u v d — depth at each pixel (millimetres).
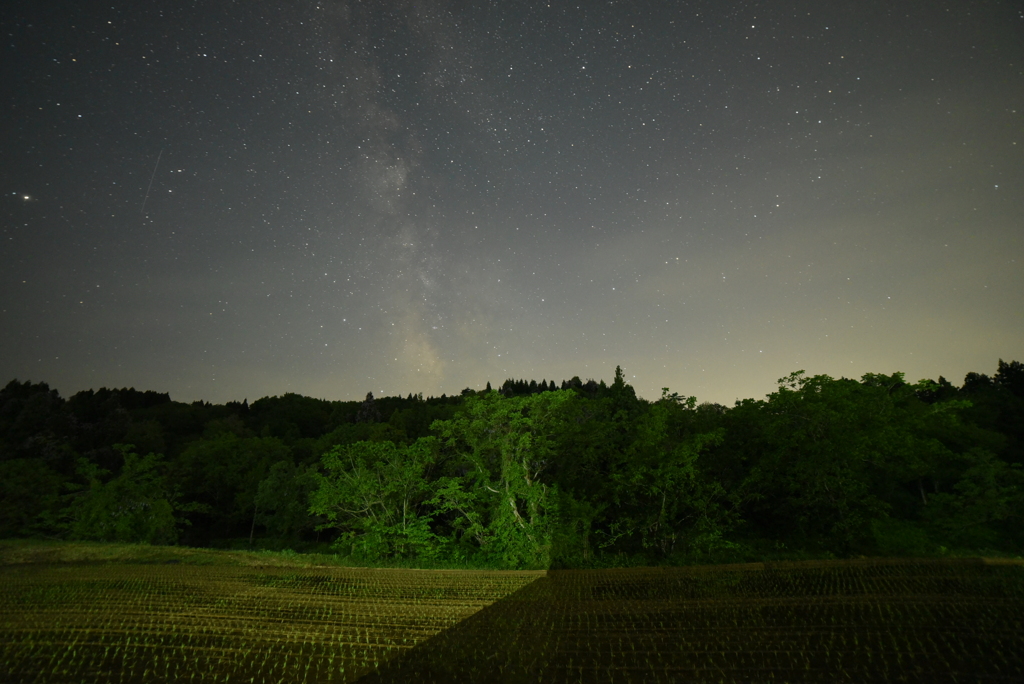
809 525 17719
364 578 13781
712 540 16062
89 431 45000
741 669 7094
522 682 6859
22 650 8297
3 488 23844
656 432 16844
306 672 7316
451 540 17234
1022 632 8305
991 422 28469
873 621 9102
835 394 17469
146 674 7285
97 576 13906
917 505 21641
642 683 6715
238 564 15562
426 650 8141
